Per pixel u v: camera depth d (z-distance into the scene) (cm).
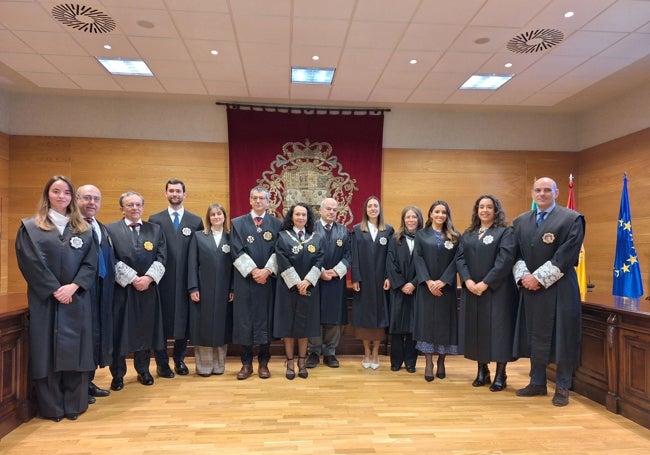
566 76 536
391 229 429
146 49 463
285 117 662
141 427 281
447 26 411
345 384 373
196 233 396
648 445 262
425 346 387
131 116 645
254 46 454
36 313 282
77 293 293
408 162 683
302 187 663
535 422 294
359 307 416
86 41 446
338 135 670
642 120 572
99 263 317
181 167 652
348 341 489
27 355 292
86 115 637
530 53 470
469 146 691
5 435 268
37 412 302
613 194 620
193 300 385
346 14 389
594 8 379
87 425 284
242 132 655
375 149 675
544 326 327
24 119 627
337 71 520
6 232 616
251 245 384
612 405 313
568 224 324
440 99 625
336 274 402
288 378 388
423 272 383
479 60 488
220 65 505
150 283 366
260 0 367
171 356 471
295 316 381
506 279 354
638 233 573
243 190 654
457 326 388
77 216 301
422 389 362
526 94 602
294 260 378
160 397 338
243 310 380
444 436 271
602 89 585
